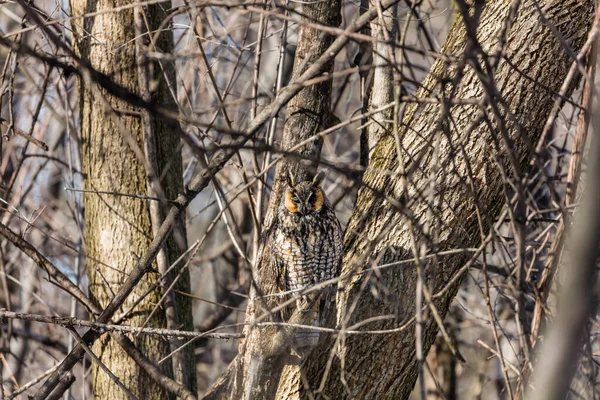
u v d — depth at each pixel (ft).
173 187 38.04
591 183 17.28
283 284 34.17
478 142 29.55
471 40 19.34
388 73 33.65
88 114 37.35
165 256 35.94
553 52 29.94
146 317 36.45
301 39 32.65
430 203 20.30
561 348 17.40
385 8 23.79
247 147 19.63
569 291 17.38
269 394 29.71
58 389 32.42
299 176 34.71
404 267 29.35
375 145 33.01
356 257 30.66
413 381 30.32
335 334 28.12
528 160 30.35
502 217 24.11
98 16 36.86
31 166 56.44
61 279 34.40
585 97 26.68
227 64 53.88
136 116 36.88
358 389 29.45
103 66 36.83
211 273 63.41
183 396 33.27
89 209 37.81
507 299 34.47
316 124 32.71
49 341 54.08
